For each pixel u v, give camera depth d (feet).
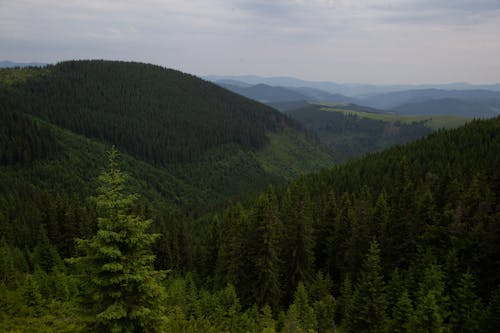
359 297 98.89
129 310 41.63
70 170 462.60
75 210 189.88
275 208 143.43
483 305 93.86
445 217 120.88
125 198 42.65
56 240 180.55
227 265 141.79
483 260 103.86
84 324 42.78
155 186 568.00
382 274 124.26
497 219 105.29
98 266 41.50
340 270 141.90
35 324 95.14
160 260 183.42
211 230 172.24
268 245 116.57
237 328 100.17
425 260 108.68
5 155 433.48
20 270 164.14
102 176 42.83
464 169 223.30
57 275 131.64
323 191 268.00
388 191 221.87
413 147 352.08
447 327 82.23
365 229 134.92
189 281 144.97
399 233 130.21
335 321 110.11
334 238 146.61
